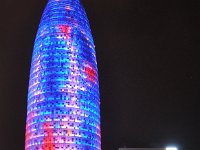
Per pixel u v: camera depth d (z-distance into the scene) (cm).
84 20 15588
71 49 14450
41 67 14162
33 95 13950
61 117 13250
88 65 14550
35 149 12975
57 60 14175
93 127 13700
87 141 13262
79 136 13150
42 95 13688
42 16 15638
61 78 13862
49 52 14338
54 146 12825
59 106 13425
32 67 14562
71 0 15750
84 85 14050
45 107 13462
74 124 13238
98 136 13938
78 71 14150
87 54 14750
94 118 13912
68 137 13000
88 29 15538
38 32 15138
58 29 14788
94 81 14550
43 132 13088
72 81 13875
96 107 14238
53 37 14600
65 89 13700
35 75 14225
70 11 15350
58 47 14412
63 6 15400
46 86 13762
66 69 14038
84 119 13512
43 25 15088
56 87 13700
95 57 15288
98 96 14650
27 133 13600
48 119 13238
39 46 14650
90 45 15138
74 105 13538
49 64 14112
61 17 15100
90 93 14125
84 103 13750
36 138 13125
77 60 14338
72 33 14812
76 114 13425
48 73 13975
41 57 14362
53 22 14962
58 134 13000
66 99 13550
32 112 13688
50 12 15325
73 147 12925
